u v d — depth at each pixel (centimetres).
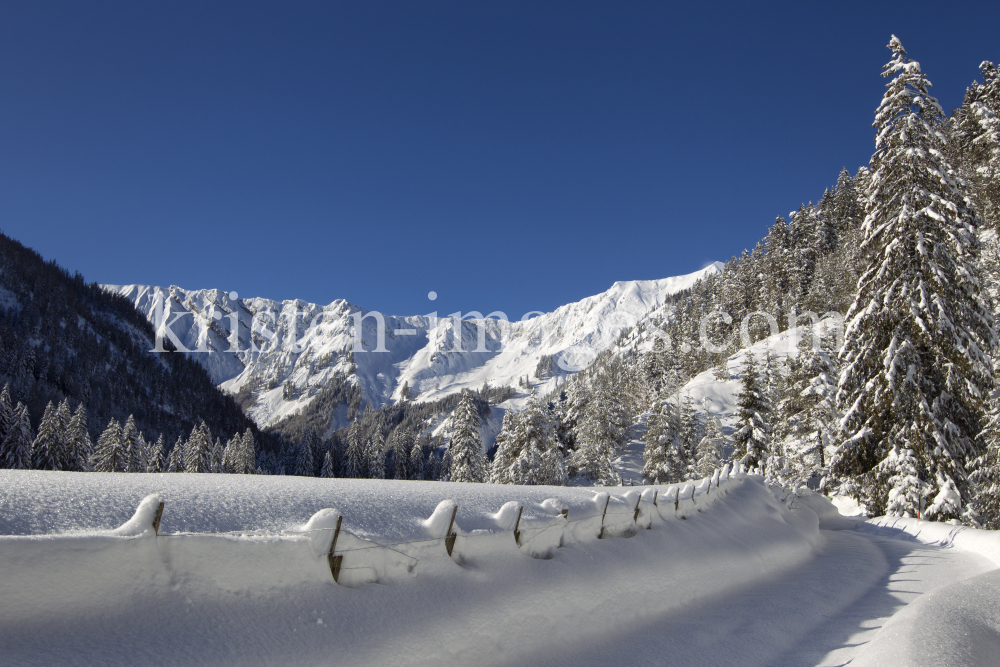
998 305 2673
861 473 2161
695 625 707
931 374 1998
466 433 4909
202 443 6769
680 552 878
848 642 707
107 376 14925
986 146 4647
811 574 1079
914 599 914
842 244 9262
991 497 2023
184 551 380
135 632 325
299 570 427
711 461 4838
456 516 614
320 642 390
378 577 481
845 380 2177
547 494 880
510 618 538
